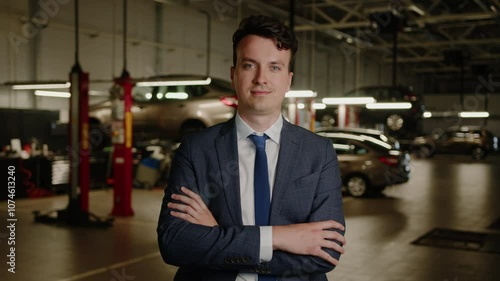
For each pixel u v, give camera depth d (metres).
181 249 1.59
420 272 5.66
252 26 1.69
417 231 7.91
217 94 12.48
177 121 12.62
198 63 17.84
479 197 11.75
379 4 16.59
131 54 15.41
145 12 15.83
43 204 9.94
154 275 5.32
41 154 11.29
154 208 9.59
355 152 11.92
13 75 12.48
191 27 17.52
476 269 5.80
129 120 8.72
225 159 1.72
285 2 16.98
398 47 25.52
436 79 37.34
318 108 19.58
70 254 6.15
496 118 34.56
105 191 11.93
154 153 12.66
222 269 1.61
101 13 14.51
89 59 14.28
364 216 9.26
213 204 1.70
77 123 7.94
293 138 1.75
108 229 7.65
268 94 1.68
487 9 16.52
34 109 12.09
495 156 27.56
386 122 19.73
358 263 6.02
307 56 22.70
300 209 1.69
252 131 1.73
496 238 7.41
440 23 20.34
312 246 1.59
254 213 1.67
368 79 29.86
